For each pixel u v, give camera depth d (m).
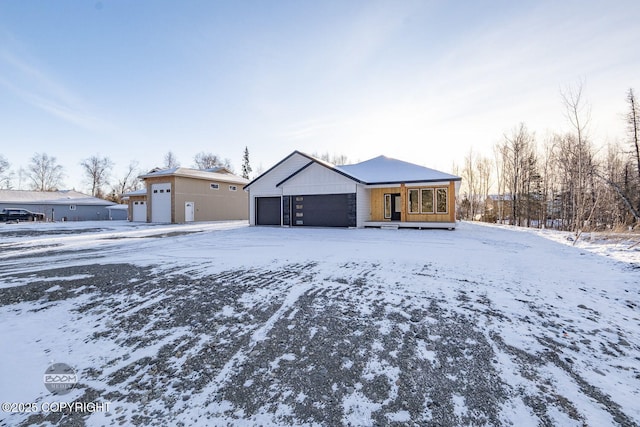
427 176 17.91
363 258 7.74
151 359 3.08
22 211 28.47
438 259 7.49
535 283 5.34
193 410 2.34
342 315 4.06
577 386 2.52
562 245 9.92
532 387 2.51
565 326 3.64
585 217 15.95
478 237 12.67
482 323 3.74
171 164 62.25
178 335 3.59
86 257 8.36
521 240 11.48
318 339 3.42
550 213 31.22
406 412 2.25
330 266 6.86
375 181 18.05
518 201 32.59
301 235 13.98
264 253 8.75
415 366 2.85
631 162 25.23
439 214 17.42
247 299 4.72
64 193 38.53
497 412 2.23
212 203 27.52
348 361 2.96
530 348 3.14
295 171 19.92
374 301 4.56
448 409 2.27
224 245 10.66
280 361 2.99
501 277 5.76
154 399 2.48
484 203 40.44
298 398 2.44
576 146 17.59
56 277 6.04
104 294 5.01
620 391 2.45
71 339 3.54
